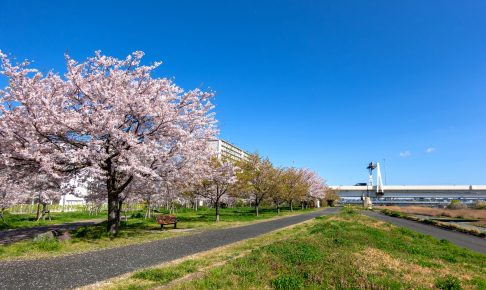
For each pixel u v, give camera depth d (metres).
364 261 11.59
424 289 8.58
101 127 17.12
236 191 37.91
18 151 15.91
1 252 13.52
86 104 18.20
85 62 18.67
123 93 18.05
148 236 19.67
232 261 11.09
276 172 52.41
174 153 20.66
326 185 102.38
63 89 17.97
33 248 14.31
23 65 16.31
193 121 22.03
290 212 58.41
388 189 108.56
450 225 35.97
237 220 35.31
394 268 10.92
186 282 8.52
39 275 9.77
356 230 22.09
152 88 19.73
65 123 16.64
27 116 16.34
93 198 22.80
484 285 9.77
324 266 10.47
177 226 27.62
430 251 16.67
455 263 14.19
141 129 20.56
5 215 38.22
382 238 19.34
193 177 24.02
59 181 18.05
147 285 8.49
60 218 38.84
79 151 16.61
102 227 20.80
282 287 8.29
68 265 11.22
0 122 15.82
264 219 37.25
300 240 15.98
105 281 9.05
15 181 18.38
